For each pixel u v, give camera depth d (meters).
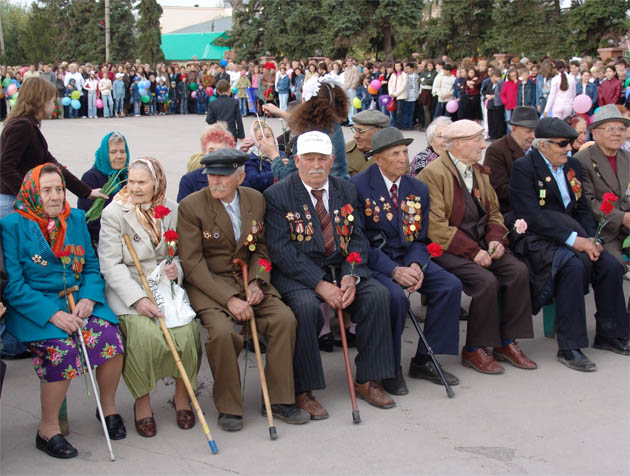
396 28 25.59
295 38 28.28
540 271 4.89
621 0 23.36
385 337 4.14
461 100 15.93
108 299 3.90
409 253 4.64
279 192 4.33
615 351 4.98
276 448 3.62
